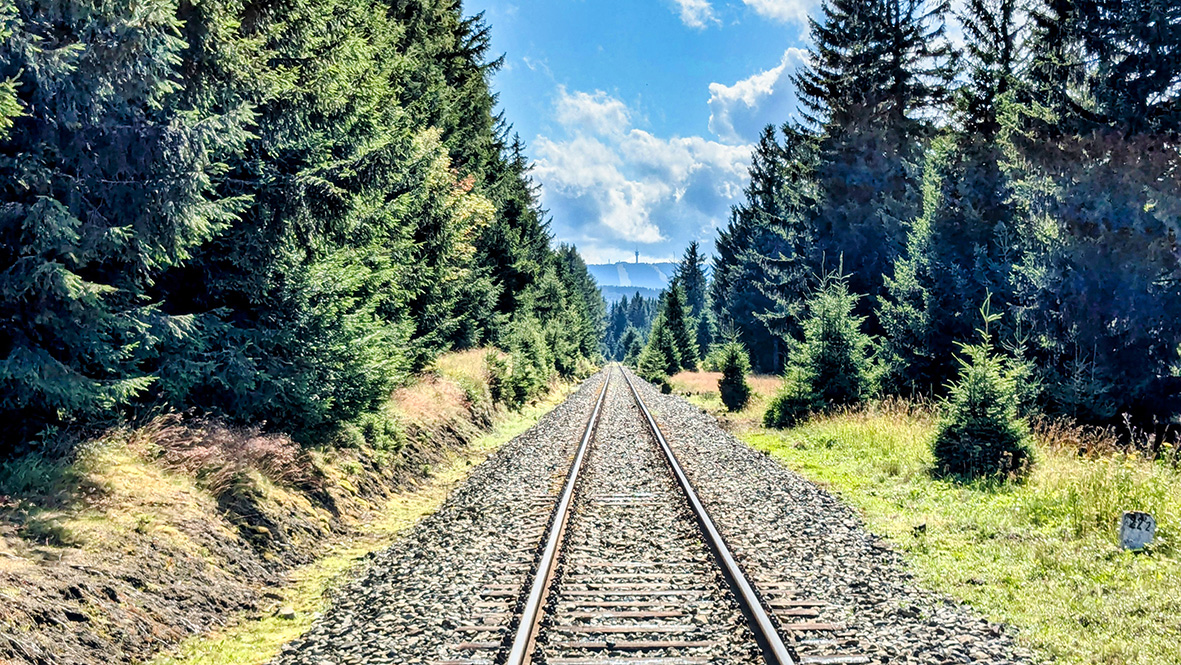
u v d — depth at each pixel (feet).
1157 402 53.42
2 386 22.68
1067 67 60.03
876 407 63.05
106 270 26.27
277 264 32.73
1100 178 55.98
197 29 27.61
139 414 29.01
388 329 43.98
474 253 102.06
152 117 25.81
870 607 20.39
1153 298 53.67
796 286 128.57
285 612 21.74
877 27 110.22
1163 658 16.80
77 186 23.86
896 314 71.46
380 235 44.96
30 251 22.36
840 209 116.88
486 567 24.14
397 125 55.11
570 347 181.16
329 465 36.45
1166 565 22.94
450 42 98.48
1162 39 53.21
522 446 57.16
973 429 39.86
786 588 21.68
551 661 16.42
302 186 31.63
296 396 33.96
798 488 38.47
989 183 71.82
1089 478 31.35
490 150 122.62
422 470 46.60
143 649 18.07
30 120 22.91
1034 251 61.36
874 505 34.83
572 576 22.77
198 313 31.89
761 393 99.25
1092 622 19.29
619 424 71.82
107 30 22.52
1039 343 57.77
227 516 26.66
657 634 18.03
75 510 22.06
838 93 116.37
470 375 78.33
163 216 25.18
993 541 27.40
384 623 19.58
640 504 33.78
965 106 89.51
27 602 16.46
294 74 33.96
